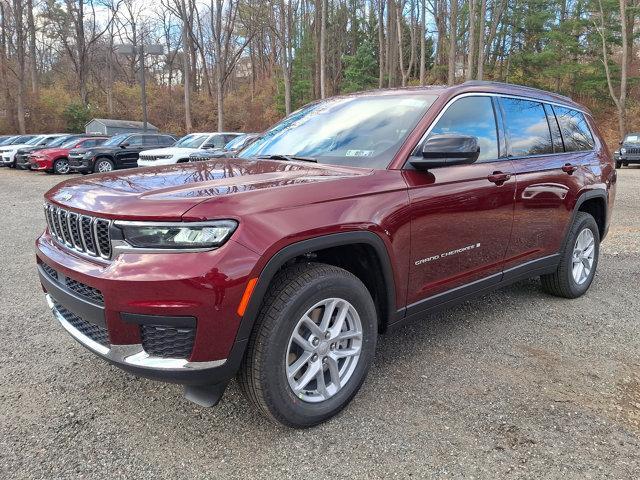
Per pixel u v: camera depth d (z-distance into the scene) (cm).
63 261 258
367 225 271
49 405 290
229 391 306
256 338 242
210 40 5516
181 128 4662
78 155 1919
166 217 222
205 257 222
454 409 287
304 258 277
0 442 256
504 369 335
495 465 241
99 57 5609
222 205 230
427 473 235
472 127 354
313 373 265
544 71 3906
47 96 4522
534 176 389
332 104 395
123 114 4694
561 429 269
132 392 304
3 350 360
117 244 230
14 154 2445
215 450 251
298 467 239
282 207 244
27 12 4650
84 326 263
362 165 306
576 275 470
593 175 464
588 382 320
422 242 307
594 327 408
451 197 320
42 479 230
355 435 263
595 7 3653
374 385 313
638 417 281
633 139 2245
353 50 4947
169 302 220
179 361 229
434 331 397
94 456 247
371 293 306
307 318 258
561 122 452
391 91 375
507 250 379
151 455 248
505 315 432
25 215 1000
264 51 5603
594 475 234
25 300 466
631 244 697
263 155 360
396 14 4006
